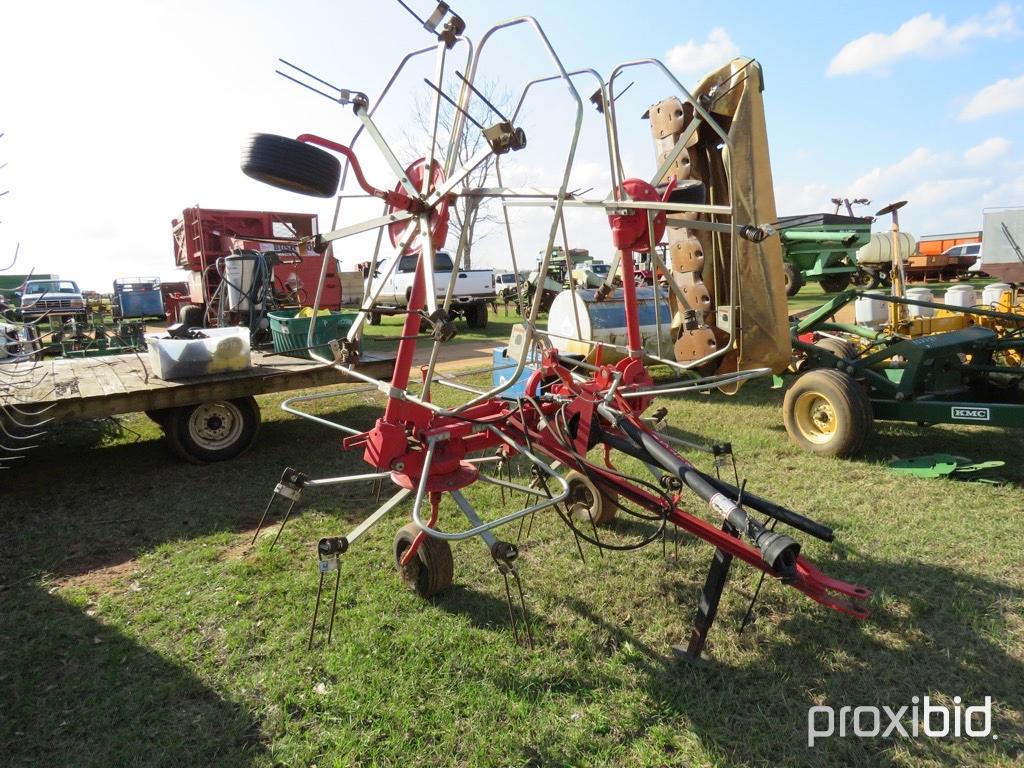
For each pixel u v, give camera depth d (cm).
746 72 396
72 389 524
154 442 666
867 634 298
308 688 271
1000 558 364
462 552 392
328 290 1397
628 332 379
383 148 296
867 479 495
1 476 559
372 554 392
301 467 570
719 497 266
